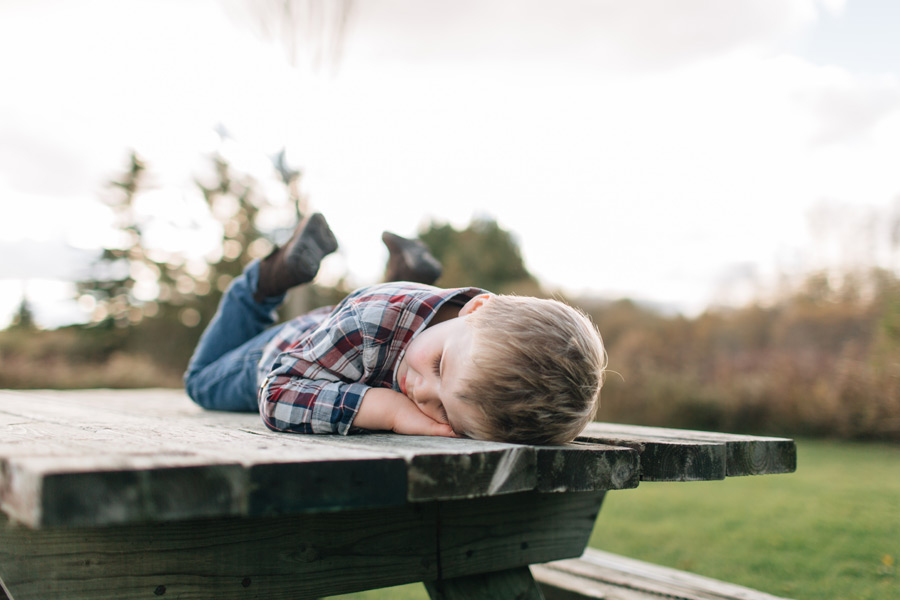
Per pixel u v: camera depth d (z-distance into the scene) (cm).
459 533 138
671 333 852
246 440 110
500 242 1322
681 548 288
